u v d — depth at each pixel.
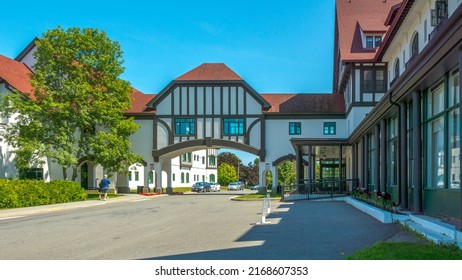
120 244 10.68
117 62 34.97
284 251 9.10
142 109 42.34
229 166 87.81
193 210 21.48
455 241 8.95
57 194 27.00
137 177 52.12
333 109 40.47
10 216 19.81
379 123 21.56
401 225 12.22
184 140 41.16
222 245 10.09
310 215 16.72
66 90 31.94
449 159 11.78
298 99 41.88
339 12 38.75
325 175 43.50
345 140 31.97
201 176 74.75
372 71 34.56
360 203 18.98
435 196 12.67
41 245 10.79
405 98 15.25
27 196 24.09
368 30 35.25
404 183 15.54
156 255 9.09
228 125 40.97
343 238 10.56
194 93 41.38
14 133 31.80
